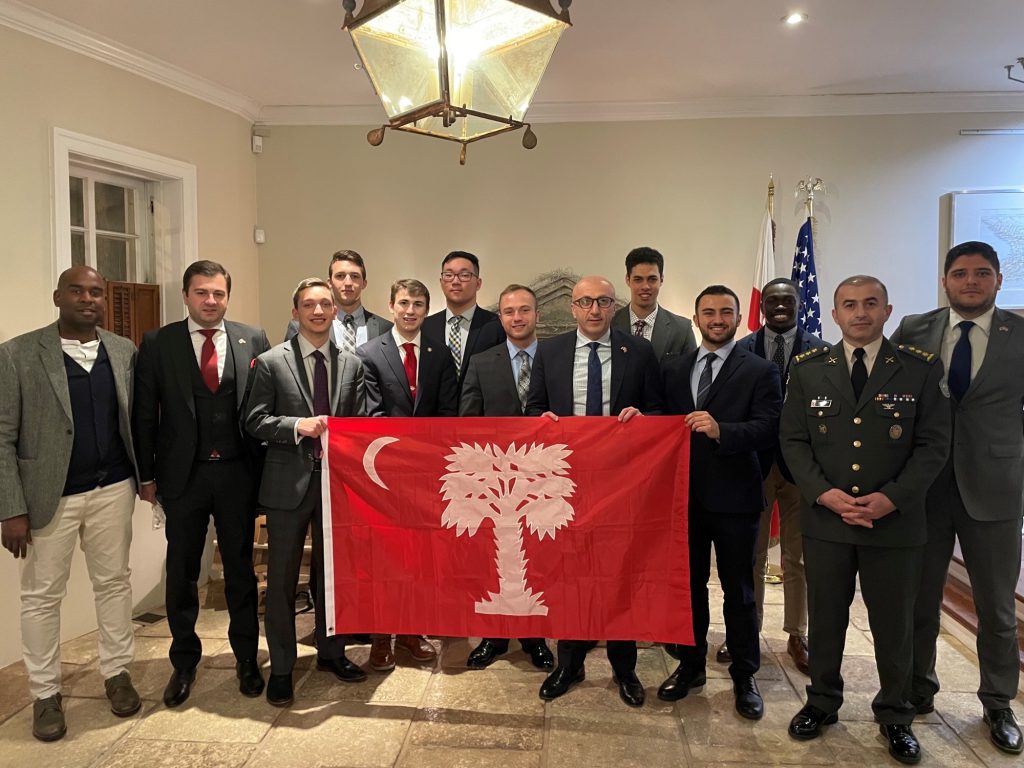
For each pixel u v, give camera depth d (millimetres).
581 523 2418
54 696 2393
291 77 4020
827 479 2215
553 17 1710
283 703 2500
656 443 2391
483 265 4629
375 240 4664
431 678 2723
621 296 4547
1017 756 2184
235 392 2580
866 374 2219
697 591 2535
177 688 2543
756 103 4367
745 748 2227
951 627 3057
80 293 2402
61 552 2402
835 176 4418
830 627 2260
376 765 2156
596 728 2348
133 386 2580
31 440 2355
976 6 3131
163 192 4039
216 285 2545
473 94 1763
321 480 2525
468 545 2469
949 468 2326
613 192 4527
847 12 3191
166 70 3822
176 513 2518
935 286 4414
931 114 4355
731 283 4496
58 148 3283
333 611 2508
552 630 2430
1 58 3055
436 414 2883
